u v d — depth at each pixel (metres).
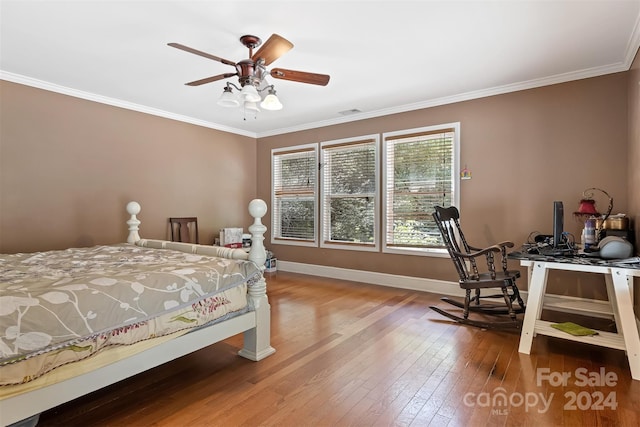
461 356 2.35
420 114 4.16
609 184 3.11
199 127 4.95
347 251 4.78
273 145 5.59
